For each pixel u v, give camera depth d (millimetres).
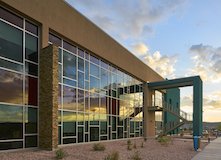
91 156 9609
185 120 23766
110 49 19094
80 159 8945
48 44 12109
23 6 10688
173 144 16625
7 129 9516
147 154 11180
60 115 12734
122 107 20969
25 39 11055
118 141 17922
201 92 24672
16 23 10648
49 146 10289
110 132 18141
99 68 17656
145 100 26328
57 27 12898
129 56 22938
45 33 11922
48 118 10602
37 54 11656
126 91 22250
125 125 21172
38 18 11531
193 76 23453
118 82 20750
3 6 9992
